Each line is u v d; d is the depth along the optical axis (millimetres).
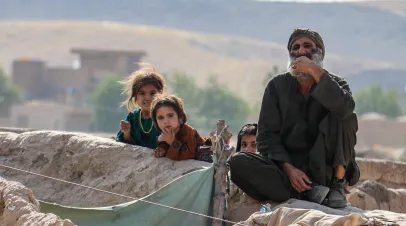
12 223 11320
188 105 146625
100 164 14789
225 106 146750
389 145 132000
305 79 13789
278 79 14133
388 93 167875
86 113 134875
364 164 22500
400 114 166500
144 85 14859
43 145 15656
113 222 12773
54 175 15344
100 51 171125
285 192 13586
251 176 13586
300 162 13914
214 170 13555
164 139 14094
